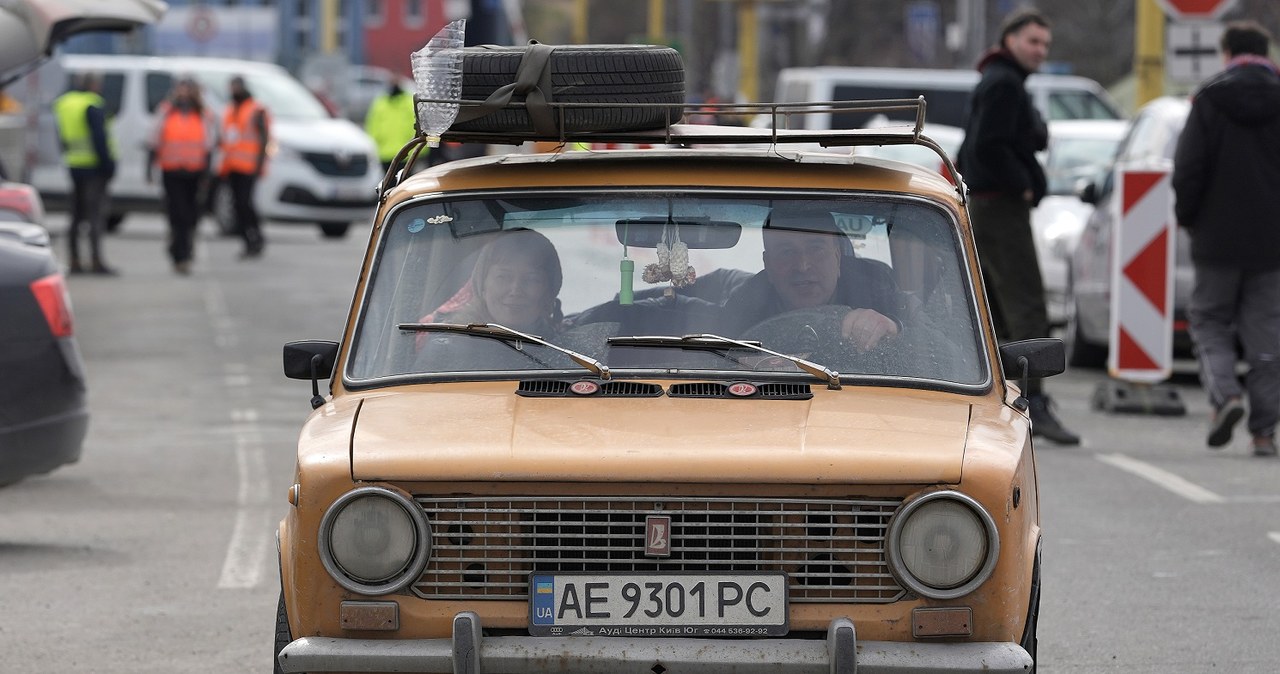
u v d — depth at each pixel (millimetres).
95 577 23266
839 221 15664
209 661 19234
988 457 13492
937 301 15492
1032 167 32781
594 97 16125
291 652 13242
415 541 13359
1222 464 31438
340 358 15477
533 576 13391
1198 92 32000
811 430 13867
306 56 145500
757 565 13430
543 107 15914
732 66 134500
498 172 16094
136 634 20391
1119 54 130500
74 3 37906
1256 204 31641
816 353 15148
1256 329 32125
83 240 80188
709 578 13336
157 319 52594
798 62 173250
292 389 40562
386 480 13453
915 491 13367
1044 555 24438
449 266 15719
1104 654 19531
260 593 22438
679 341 15062
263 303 56781
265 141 72688
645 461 13383
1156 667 18984
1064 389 41750
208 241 82000
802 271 15453
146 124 81625
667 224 15688
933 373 15133
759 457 13398
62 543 25344
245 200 72750
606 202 15820
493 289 15547
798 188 15836
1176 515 26984
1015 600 13453
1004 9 132125
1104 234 42719
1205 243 32000
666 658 13000
